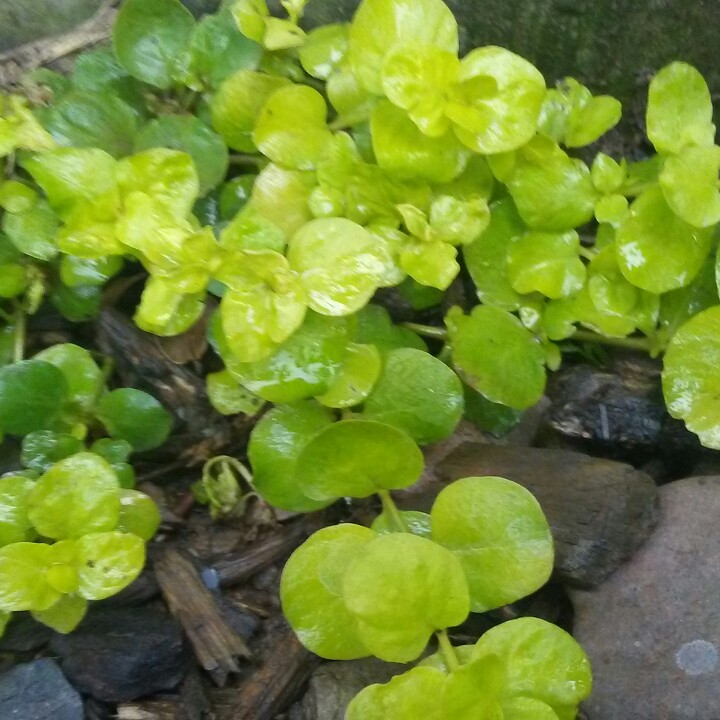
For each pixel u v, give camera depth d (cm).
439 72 16
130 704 16
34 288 18
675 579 17
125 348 19
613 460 19
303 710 17
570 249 18
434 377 16
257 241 16
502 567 15
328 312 15
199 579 18
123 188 16
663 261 17
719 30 19
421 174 17
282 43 17
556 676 14
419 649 14
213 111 17
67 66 20
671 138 16
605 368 20
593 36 19
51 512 15
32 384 16
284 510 18
